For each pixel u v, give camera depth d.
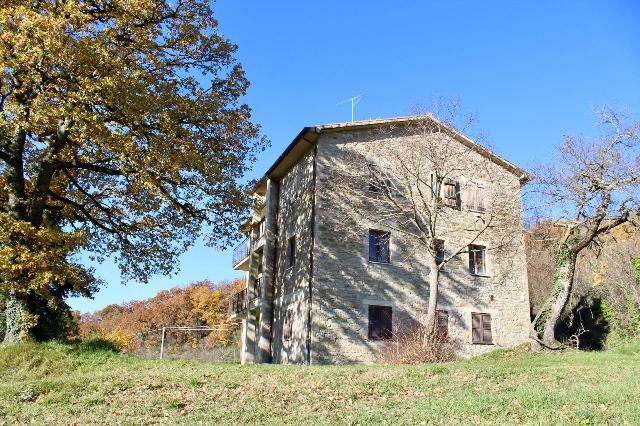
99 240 21.94
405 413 10.38
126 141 16.70
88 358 17.12
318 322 20.36
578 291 27.47
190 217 20.69
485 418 9.73
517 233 23.42
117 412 11.12
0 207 18.69
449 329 22.61
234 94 20.89
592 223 19.00
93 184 21.38
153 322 55.50
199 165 18.66
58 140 18.17
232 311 31.42
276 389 12.59
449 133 22.77
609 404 10.11
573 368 14.09
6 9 15.88
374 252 22.34
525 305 24.58
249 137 20.89
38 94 16.42
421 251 23.05
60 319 21.00
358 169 22.75
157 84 17.80
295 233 23.55
